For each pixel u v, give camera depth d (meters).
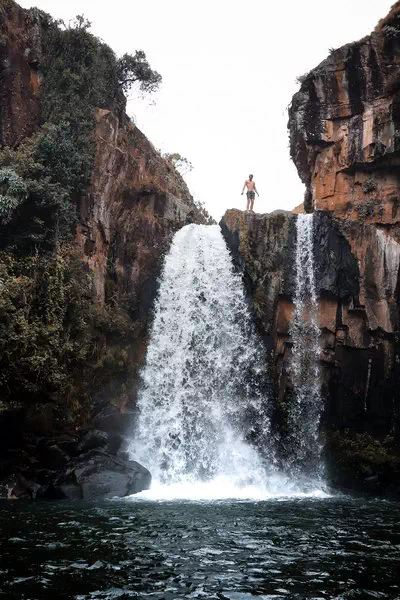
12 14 25.52
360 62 29.34
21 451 19.59
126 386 24.14
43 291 19.55
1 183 21.09
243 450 24.19
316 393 25.03
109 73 28.20
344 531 12.61
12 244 21.42
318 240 25.66
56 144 23.69
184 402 24.97
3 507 15.19
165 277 27.05
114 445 21.86
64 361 20.22
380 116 28.34
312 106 30.73
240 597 7.66
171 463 23.45
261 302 25.06
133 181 27.92
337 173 29.84
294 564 9.41
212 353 25.55
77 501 16.84
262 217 26.27
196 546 10.51
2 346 17.48
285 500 19.33
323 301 25.45
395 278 25.36
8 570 8.63
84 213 24.53
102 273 24.92
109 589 7.87
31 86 25.64
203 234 27.56
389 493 24.00
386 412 25.09
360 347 24.98
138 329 25.28
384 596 7.79
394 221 27.77
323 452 24.89
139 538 11.05
